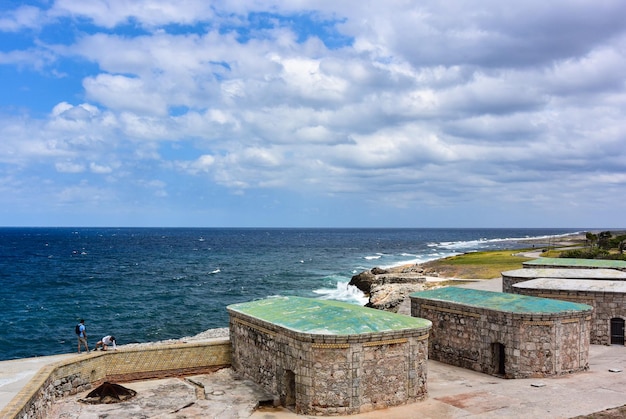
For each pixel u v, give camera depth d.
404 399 25.58
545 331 30.14
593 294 39.53
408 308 57.62
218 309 78.25
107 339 32.38
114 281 108.19
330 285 102.38
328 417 24.03
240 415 24.19
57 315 72.50
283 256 183.00
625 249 101.88
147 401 25.77
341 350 24.23
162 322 68.56
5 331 62.78
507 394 26.80
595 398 25.56
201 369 31.45
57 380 25.67
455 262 108.00
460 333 33.81
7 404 20.83
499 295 34.91
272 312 29.39
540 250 138.50
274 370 27.16
